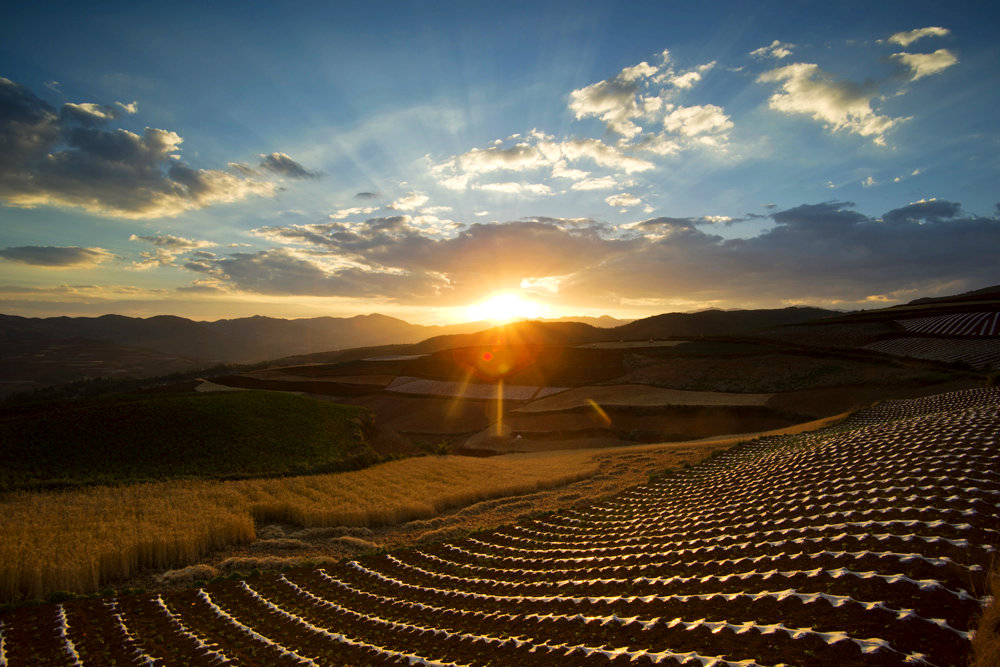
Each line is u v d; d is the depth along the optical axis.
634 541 18.34
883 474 17.31
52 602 16.34
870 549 11.77
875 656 7.71
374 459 42.34
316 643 13.34
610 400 70.69
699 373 78.12
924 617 8.46
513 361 101.56
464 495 29.31
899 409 40.06
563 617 12.42
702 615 10.71
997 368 55.44
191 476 34.53
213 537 21.88
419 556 20.44
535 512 25.77
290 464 38.72
